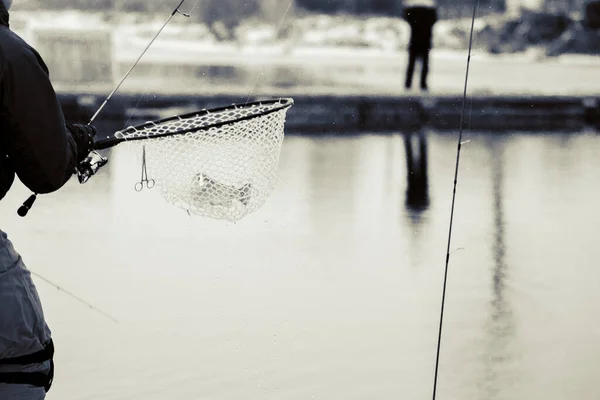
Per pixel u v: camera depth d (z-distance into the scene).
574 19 28.48
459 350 6.10
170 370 5.81
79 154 3.88
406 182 12.20
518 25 28.25
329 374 5.74
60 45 20.38
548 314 6.80
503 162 13.90
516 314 6.80
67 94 18.00
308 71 24.28
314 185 11.84
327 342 6.26
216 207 4.42
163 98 18.95
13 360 3.60
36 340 3.60
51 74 20.34
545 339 6.29
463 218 10.04
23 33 24.17
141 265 8.23
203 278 7.81
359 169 13.18
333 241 9.00
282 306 7.02
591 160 14.13
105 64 20.48
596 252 8.55
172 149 4.34
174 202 4.41
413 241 9.02
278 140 4.45
